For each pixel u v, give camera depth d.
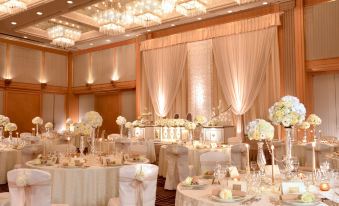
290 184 2.55
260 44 9.73
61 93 15.44
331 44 8.72
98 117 5.35
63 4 8.88
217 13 10.37
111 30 9.59
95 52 14.90
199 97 11.09
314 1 9.05
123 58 13.80
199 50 11.16
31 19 10.21
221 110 10.55
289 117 2.89
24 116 13.88
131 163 4.61
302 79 8.99
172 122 9.53
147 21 9.84
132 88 13.66
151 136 10.20
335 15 8.70
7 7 8.45
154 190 3.46
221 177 3.08
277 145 6.91
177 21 11.13
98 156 5.22
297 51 9.12
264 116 9.72
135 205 3.36
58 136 10.31
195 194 2.67
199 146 6.67
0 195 3.72
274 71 9.50
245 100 9.94
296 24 9.17
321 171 3.10
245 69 9.99
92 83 14.93
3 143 8.19
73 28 12.49
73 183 4.11
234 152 5.79
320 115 9.29
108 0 9.62
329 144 6.81
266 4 9.60
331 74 9.17
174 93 11.71
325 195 2.53
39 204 3.06
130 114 13.92
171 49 11.85
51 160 4.54
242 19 10.18
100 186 4.22
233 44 10.30
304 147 6.82
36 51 14.45
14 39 13.37
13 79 13.48
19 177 2.95
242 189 2.72
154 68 12.27
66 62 15.72
